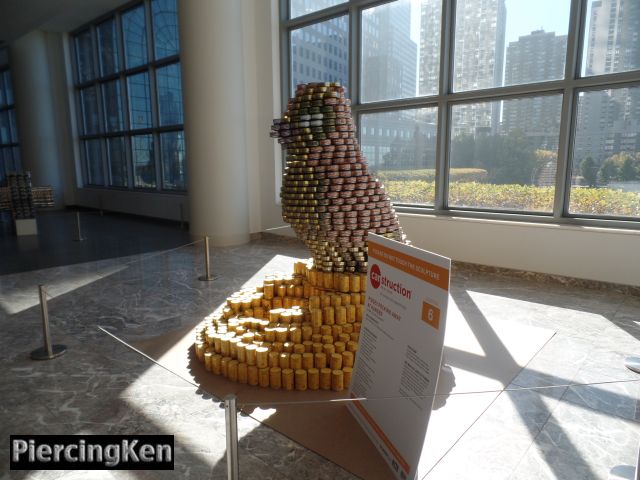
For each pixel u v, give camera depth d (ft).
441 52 22.47
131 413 9.55
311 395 9.61
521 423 7.80
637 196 18.06
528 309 15.65
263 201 31.17
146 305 15.98
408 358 7.18
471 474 7.01
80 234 34.81
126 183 46.32
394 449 6.92
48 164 51.75
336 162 12.71
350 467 7.10
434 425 7.33
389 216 13.30
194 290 17.42
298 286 13.05
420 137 24.20
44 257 26.18
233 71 27.68
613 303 16.35
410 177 24.95
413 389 6.93
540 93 19.97
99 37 46.24
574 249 18.76
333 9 26.61
